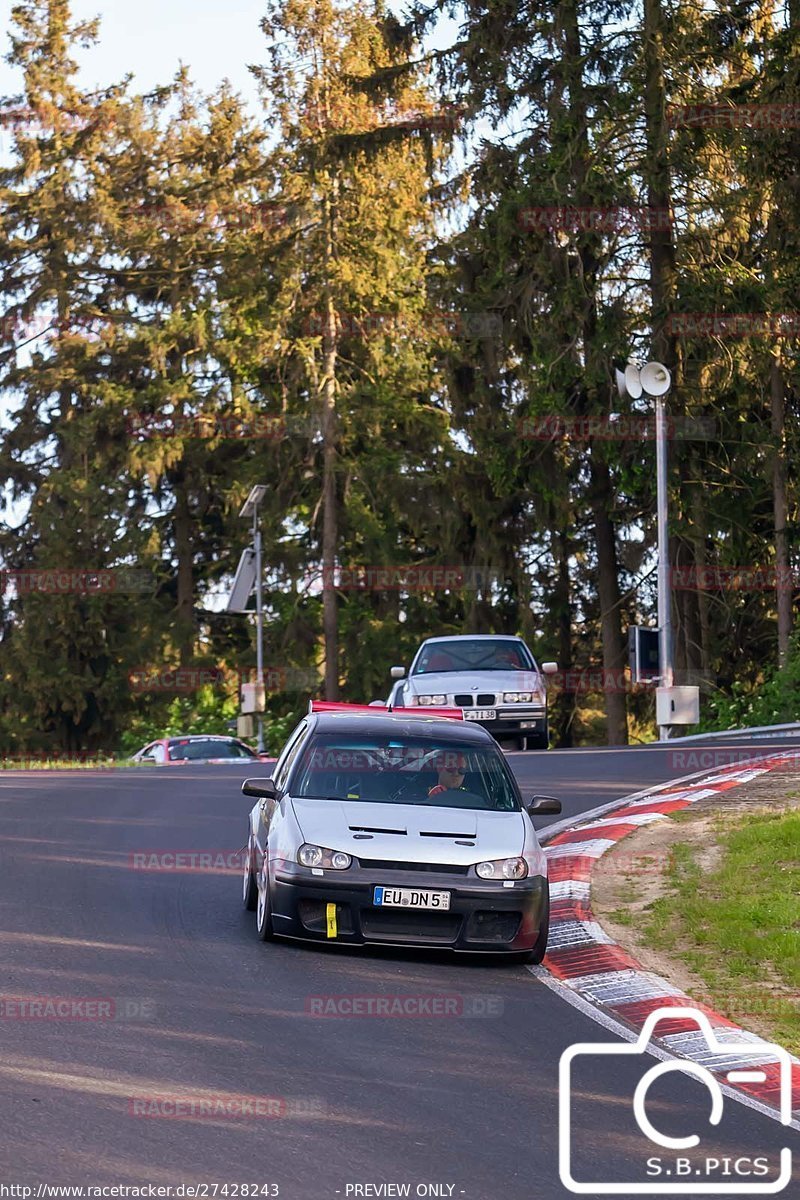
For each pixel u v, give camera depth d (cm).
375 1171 1811
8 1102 1994
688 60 11119
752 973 3003
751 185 10862
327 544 15788
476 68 11956
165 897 3653
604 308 11250
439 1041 2466
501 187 11775
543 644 15075
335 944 3181
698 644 12288
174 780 6494
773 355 11344
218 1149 1856
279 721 15788
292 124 15575
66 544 16700
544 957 3228
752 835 4122
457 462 14312
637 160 11288
